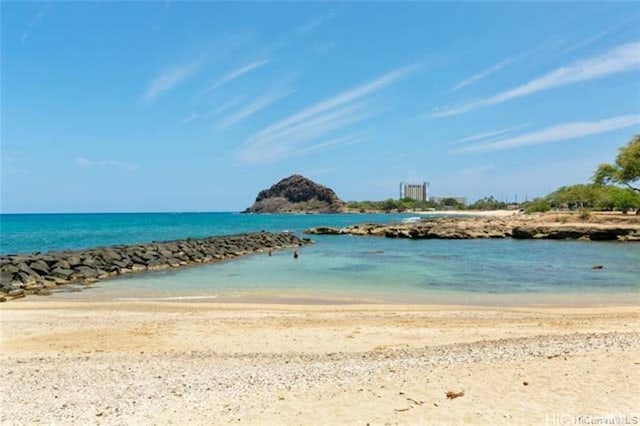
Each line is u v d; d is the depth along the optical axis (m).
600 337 13.10
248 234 64.25
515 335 14.60
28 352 13.08
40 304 21.30
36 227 112.75
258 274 32.84
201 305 20.66
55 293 25.47
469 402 8.41
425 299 22.56
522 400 8.42
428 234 69.12
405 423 7.62
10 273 29.19
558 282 27.89
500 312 18.59
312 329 15.63
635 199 85.38
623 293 24.00
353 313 18.41
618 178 90.69
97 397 9.28
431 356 11.79
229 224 131.12
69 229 103.25
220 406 8.63
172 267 37.72
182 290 25.91
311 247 57.50
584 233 61.78
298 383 9.80
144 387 9.82
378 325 16.20
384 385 9.44
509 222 80.12
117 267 34.44
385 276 31.00
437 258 42.25
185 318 17.47
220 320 17.06
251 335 14.90
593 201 112.81
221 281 29.47
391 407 8.29
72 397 9.30
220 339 14.45
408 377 9.90
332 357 12.16
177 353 12.84
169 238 74.88
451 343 13.74
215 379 10.24
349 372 10.47
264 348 13.45
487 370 10.16
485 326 15.97
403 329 15.57
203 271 35.12
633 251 47.16
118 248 41.34
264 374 10.54
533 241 61.25
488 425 7.46
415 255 45.25
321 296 23.52
